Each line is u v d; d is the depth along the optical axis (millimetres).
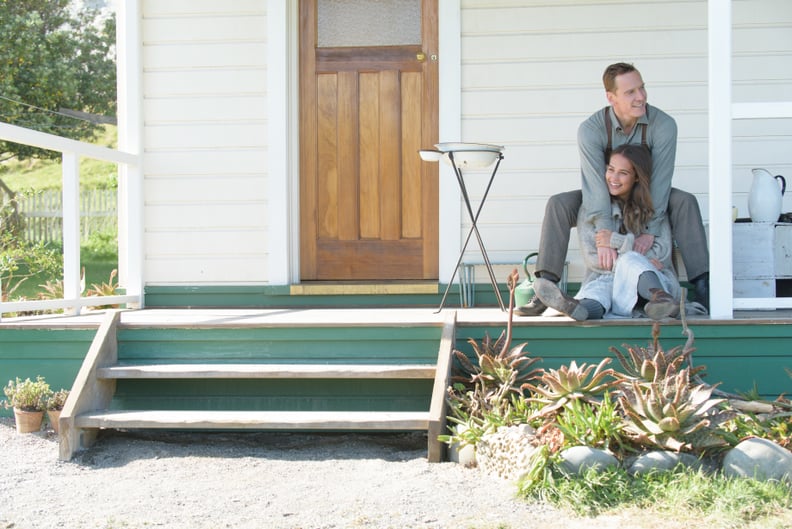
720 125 6363
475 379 6137
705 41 8172
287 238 8406
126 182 8477
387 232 8531
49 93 22875
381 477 5344
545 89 8258
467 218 8281
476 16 8281
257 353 6566
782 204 7793
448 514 4633
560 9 8242
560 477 4926
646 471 4992
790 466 4910
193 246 8484
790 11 8109
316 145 8578
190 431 6695
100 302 7715
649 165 6633
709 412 5379
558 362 6430
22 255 12930
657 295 6188
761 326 6316
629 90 6547
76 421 5934
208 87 8469
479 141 8297
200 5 8445
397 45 8484
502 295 8234
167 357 6617
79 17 24156
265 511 4754
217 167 8469
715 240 6395
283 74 8367
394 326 6496
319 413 6012
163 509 4812
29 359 6695
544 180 8258
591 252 6781
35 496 5066
